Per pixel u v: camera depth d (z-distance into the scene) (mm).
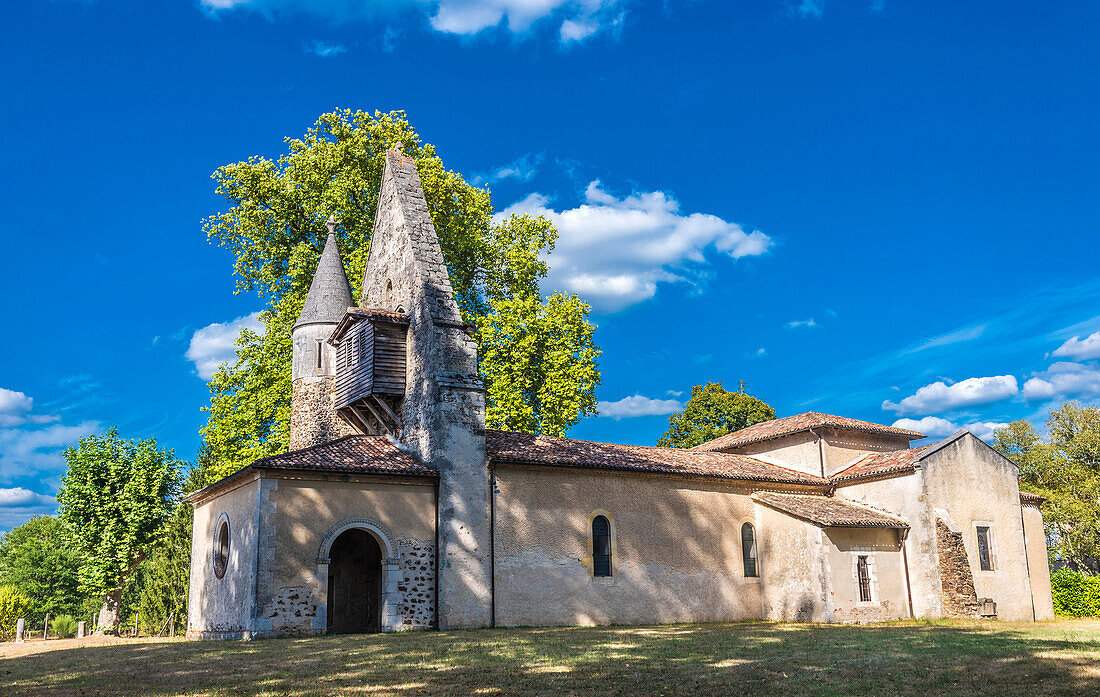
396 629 24750
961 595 30109
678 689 13141
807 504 31547
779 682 13742
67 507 44406
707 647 19000
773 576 31156
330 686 13508
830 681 13789
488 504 26766
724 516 31453
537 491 27750
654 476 30094
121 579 44406
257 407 35844
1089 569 45344
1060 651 17531
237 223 38344
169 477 45812
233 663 16609
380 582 26844
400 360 28938
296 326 34062
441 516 25906
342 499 24859
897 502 32156
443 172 38219
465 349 27734
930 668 15188
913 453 32844
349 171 37281
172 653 18844
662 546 29703
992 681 13609
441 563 25594
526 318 39844
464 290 40000
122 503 44312
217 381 37406
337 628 28297
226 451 36031
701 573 30266
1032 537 34875
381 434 29984
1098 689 12773
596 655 17375
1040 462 47656
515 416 37969
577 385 39375
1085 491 44969
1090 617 34531
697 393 65938
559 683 13703
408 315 29078
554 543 27594
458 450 26609
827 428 35375
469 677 14359
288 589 23484
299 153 38688
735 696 12570
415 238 29562
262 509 23656
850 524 29703
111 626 44188
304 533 24062
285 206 37750
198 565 29625
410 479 25938
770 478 32625
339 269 35031
